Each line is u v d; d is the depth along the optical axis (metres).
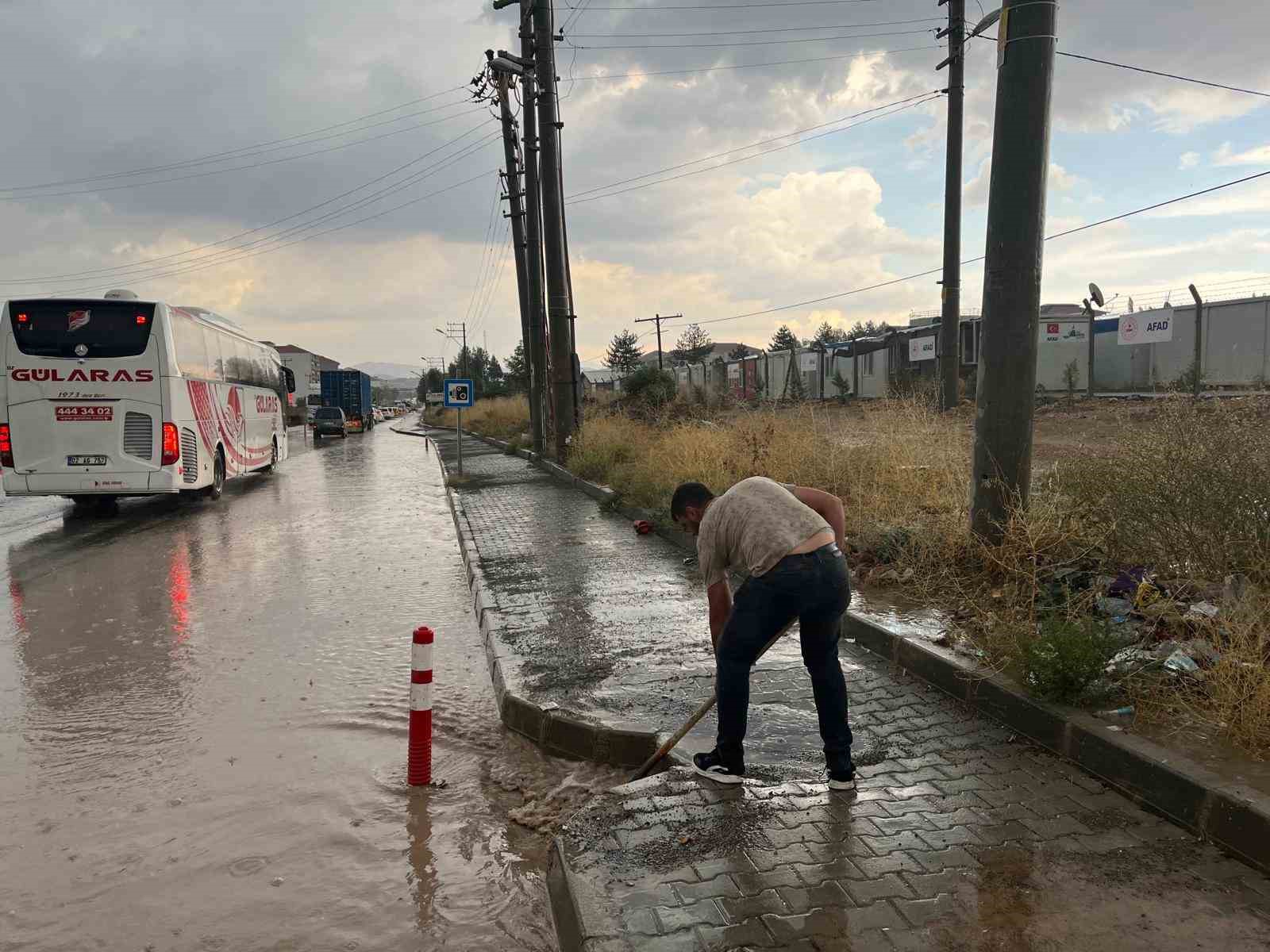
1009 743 3.80
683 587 7.36
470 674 5.61
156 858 3.35
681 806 3.30
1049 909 2.57
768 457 10.45
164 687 5.38
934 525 6.89
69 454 12.55
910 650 4.79
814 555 3.32
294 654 6.08
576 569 8.26
